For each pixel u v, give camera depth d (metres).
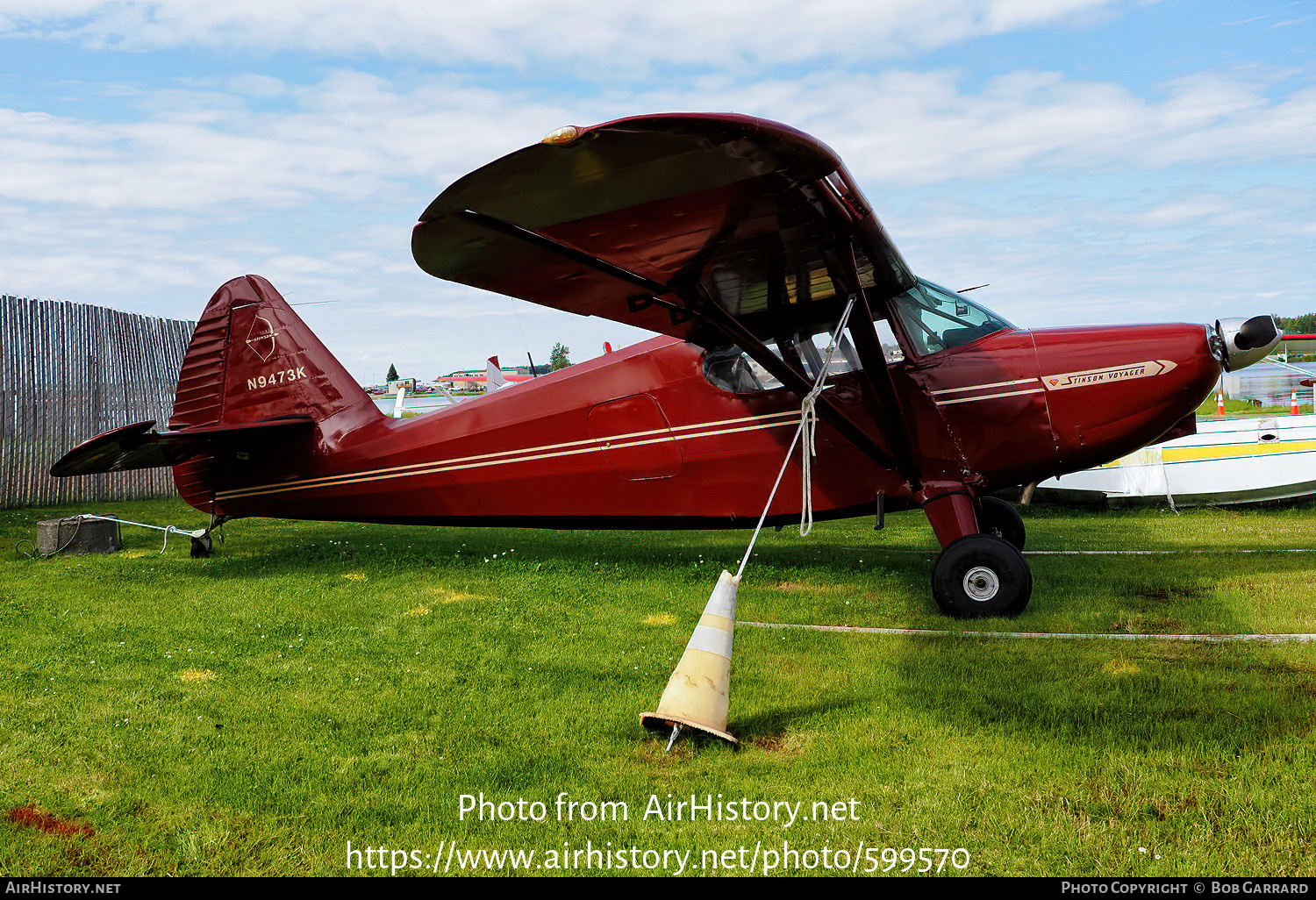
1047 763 3.00
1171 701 3.51
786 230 4.27
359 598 5.89
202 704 3.77
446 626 5.09
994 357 5.81
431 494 7.20
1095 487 10.59
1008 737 3.24
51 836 2.64
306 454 7.54
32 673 4.19
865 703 3.66
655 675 4.12
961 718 3.44
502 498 7.01
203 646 4.70
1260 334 5.40
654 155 3.22
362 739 3.39
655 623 5.14
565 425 6.75
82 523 7.93
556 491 6.84
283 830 2.69
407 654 4.53
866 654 4.36
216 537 9.10
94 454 6.67
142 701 3.82
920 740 3.24
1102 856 2.42
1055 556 7.15
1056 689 3.72
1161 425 5.70
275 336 7.65
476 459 7.02
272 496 7.66
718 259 4.55
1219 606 5.17
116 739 3.38
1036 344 5.82
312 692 3.93
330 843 2.62
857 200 4.16
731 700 3.74
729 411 6.31
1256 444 10.09
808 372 5.98
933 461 5.82
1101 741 3.15
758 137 3.17
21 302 12.25
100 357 13.39
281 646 4.70
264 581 6.53
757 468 6.29
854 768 3.04
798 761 3.12
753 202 3.80
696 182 3.51
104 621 5.26
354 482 7.41
